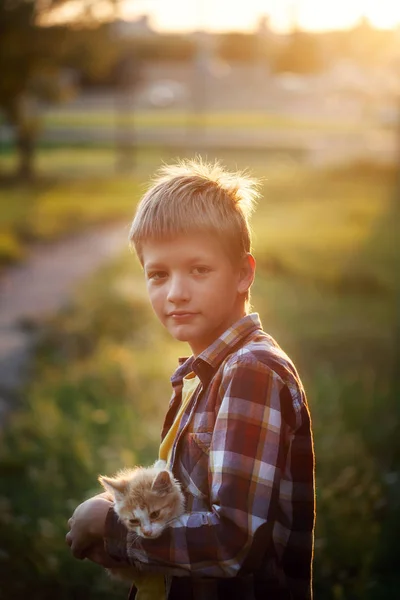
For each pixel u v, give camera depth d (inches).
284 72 2807.6
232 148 1942.7
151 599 79.5
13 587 164.6
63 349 373.7
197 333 78.1
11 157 1830.7
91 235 860.0
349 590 155.6
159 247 78.3
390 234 763.4
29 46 1240.8
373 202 1093.1
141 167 1680.6
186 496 76.4
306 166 1631.4
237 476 70.5
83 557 78.5
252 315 80.8
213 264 77.7
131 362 327.0
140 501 72.5
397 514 180.1
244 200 82.2
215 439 73.0
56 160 1797.5
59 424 254.8
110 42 1355.8
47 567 167.5
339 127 2171.5
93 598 161.3
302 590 75.9
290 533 75.0
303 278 543.8
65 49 1295.5
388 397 279.1
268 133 2170.3
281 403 73.9
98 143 2116.1
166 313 78.8
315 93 2647.6
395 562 167.3
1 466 226.8
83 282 541.6
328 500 183.3
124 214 1035.9
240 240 79.8
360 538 170.7
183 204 77.7
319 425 247.0
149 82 2891.2
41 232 823.1
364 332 391.9
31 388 305.1
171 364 327.6
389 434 240.8
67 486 213.2
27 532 181.8
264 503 70.7
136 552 73.2
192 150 1937.7
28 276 605.3
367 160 1435.8
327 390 286.7
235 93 2839.6
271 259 595.8
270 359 75.1
